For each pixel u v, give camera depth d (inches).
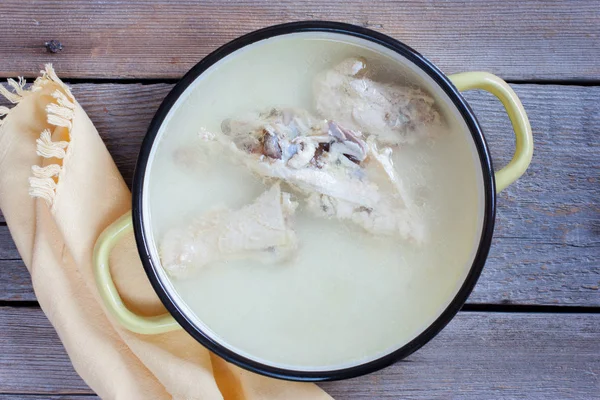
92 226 32.6
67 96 32.6
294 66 31.8
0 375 34.8
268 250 31.8
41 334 34.7
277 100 31.9
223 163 31.8
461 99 30.4
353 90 31.6
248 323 31.9
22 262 34.5
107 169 32.9
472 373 34.4
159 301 33.1
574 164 34.1
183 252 31.5
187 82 30.8
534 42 33.9
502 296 34.2
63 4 33.9
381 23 33.9
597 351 34.3
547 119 34.1
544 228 34.2
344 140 31.4
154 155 31.3
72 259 33.4
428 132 31.5
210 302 31.9
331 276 31.9
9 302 34.7
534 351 34.4
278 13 33.8
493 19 33.9
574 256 34.2
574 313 34.3
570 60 34.0
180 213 31.8
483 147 30.4
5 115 34.6
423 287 31.7
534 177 34.1
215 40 33.9
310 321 31.9
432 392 34.4
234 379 33.8
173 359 32.8
